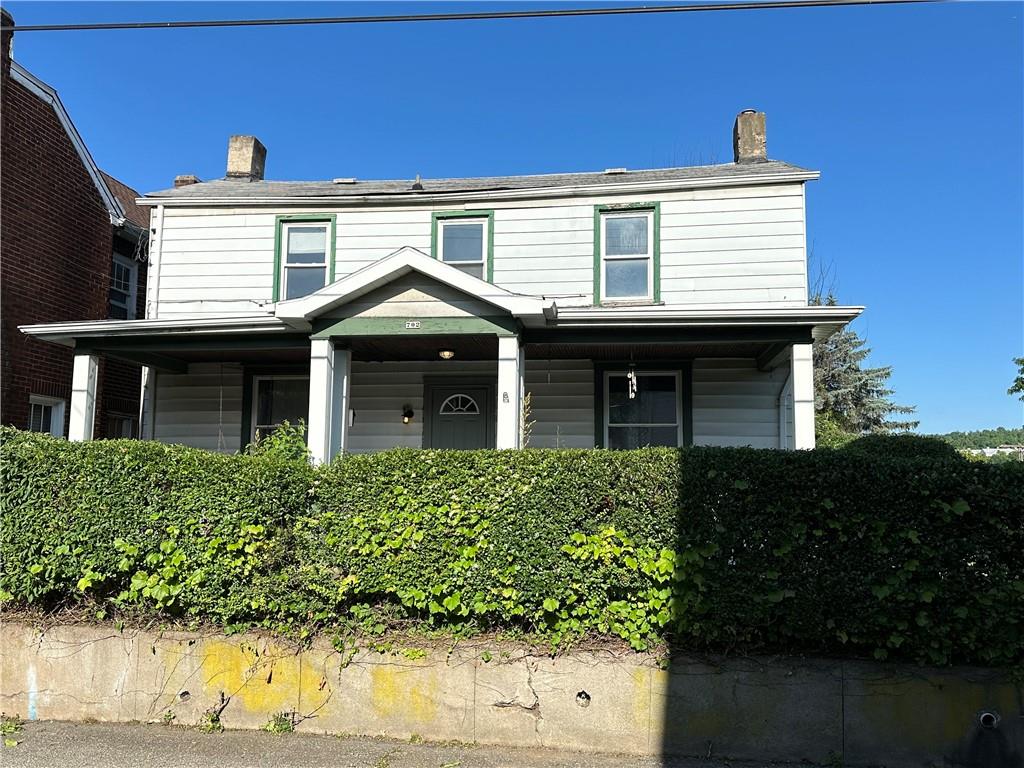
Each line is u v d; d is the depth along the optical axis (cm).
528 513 502
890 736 464
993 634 457
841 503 470
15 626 564
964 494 461
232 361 1155
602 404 1073
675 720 480
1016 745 454
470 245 1143
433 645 512
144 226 1543
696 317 859
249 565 528
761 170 1114
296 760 472
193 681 535
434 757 476
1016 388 1412
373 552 516
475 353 1040
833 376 3022
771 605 470
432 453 527
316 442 869
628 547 489
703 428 1054
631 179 1147
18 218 1129
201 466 547
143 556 547
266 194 1202
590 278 1100
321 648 523
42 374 1166
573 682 492
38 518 562
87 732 521
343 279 855
